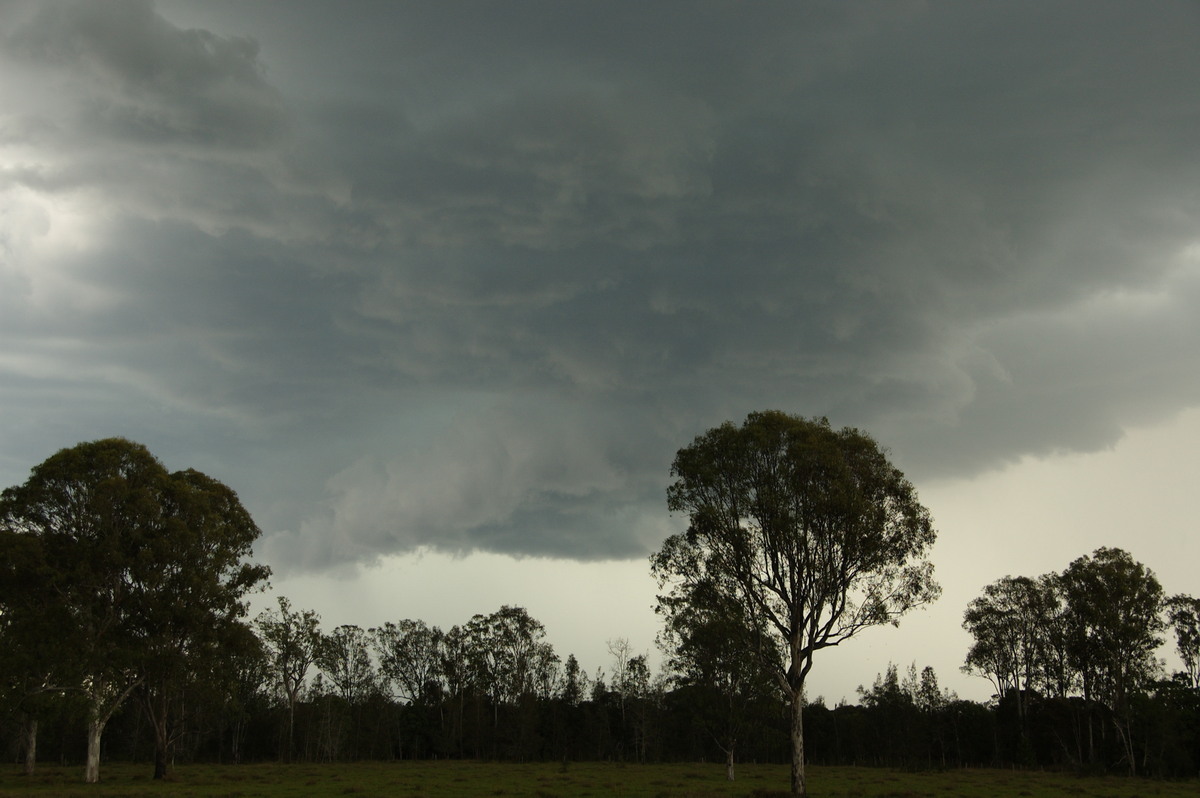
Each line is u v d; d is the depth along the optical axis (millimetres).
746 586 56000
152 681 69500
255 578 76750
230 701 78812
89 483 68062
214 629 72500
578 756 135750
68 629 63469
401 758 140500
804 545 53562
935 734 125938
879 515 52438
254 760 133250
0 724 101438
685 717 130125
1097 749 112688
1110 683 103000
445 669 149500
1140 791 67250
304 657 122688
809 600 54656
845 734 138375
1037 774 99375
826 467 52844
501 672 144875
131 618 68688
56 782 68938
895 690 129375
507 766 105875
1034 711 123000
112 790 59031
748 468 55344
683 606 64875
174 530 67938
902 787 68500
